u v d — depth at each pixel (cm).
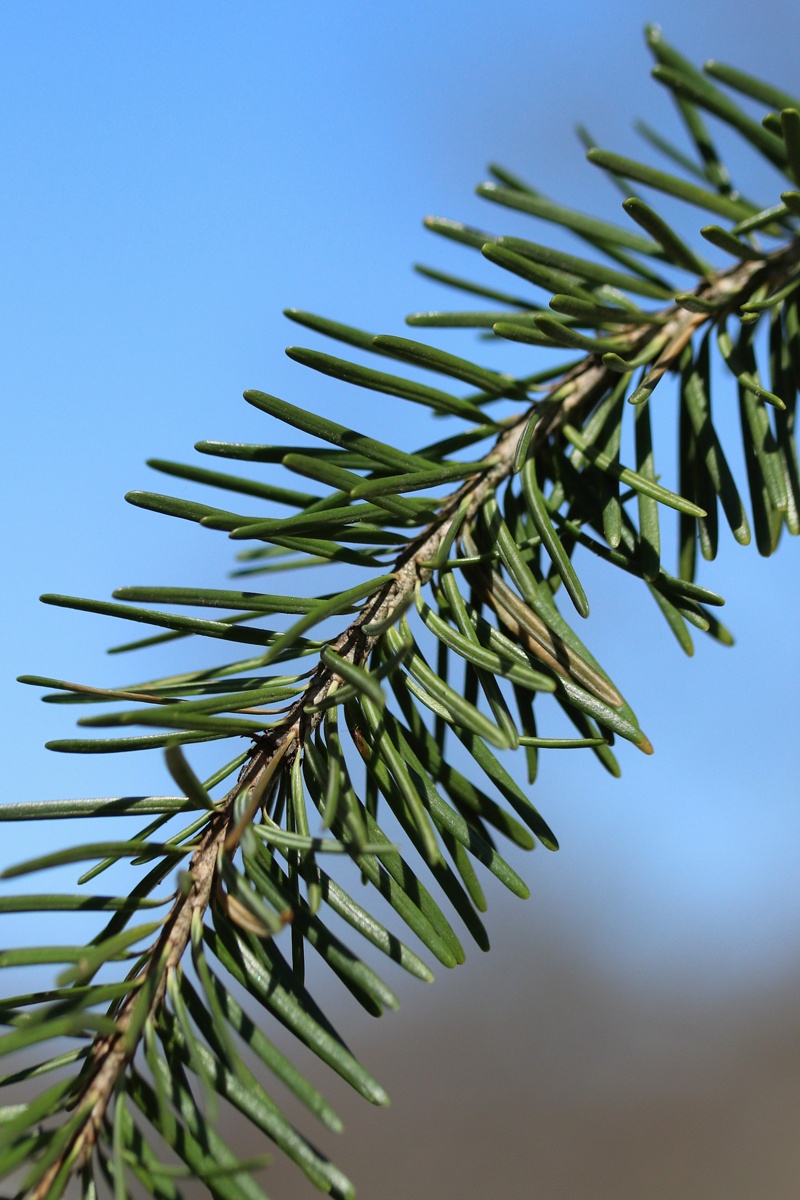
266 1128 27
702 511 29
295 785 28
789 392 31
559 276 30
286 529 28
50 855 27
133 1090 27
